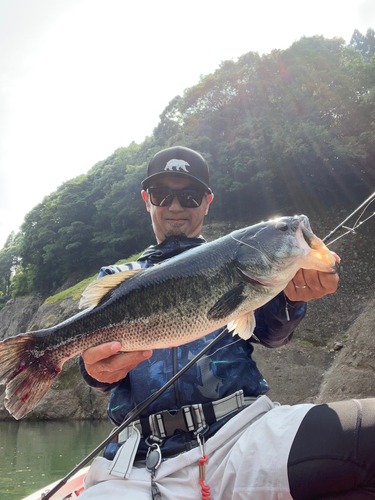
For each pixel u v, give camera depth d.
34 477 2.37
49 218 13.56
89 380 0.68
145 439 0.63
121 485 0.58
